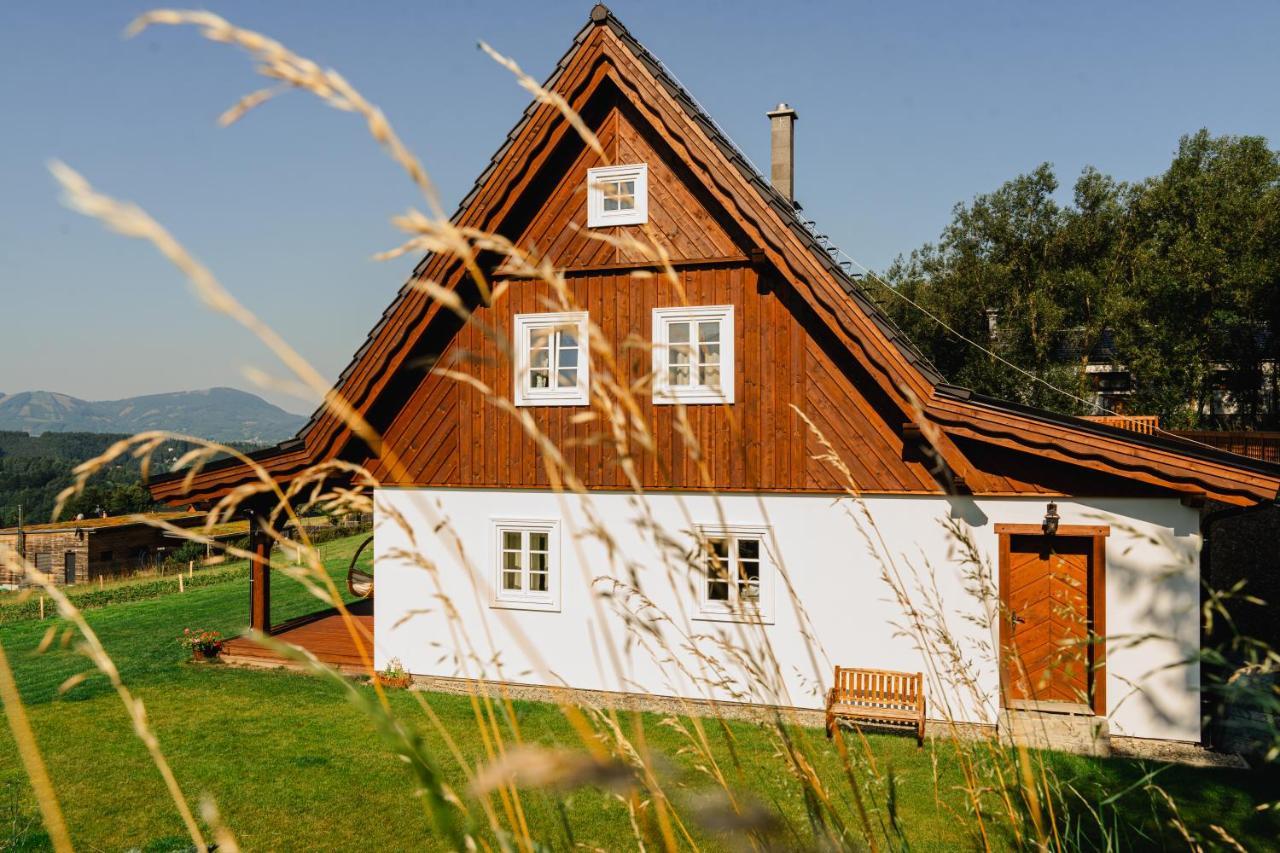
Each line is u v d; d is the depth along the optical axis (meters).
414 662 12.05
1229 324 31.59
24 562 1.10
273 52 0.80
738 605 1.64
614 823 5.56
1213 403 32.91
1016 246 37.53
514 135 11.13
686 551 1.56
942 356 38.94
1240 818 6.84
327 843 7.22
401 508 12.05
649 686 10.62
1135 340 33.28
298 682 12.41
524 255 1.14
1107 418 19.91
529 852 1.22
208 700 11.60
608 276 11.37
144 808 7.97
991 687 9.70
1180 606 9.32
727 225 10.98
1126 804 6.05
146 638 15.93
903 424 10.10
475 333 11.74
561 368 11.43
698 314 11.02
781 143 14.98
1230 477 8.82
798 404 10.64
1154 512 9.50
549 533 11.46
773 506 10.68
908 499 10.25
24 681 12.77
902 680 9.88
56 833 1.08
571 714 1.30
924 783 7.45
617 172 11.44
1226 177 33.50
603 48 10.95
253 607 13.45
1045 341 35.34
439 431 11.98
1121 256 35.94
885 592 10.29
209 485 11.76
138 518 1.08
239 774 8.79
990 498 10.02
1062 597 9.87
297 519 1.17
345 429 11.67
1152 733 9.26
